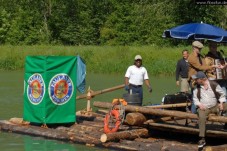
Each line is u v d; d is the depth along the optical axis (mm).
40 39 62719
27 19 63312
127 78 15672
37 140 13516
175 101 13953
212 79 12883
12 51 44562
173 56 39500
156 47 44875
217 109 11727
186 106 13688
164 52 40500
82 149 12453
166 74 35531
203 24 13500
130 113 13289
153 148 11977
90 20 63375
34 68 14680
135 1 60000
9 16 64250
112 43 59250
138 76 15570
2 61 42094
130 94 14219
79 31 63500
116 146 12391
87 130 14031
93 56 41531
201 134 11703
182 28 13617
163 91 25344
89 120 15578
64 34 63688
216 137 12234
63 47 47000
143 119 13289
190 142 13078
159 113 12844
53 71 14508
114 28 60312
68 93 14695
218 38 13062
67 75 14656
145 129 13438
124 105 13562
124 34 58656
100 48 43969
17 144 12992
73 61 14711
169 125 13109
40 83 14547
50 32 63812
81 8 64625
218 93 11648
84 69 15164
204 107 11656
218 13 50969
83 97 16609
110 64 38312
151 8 54094
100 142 12688
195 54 12875
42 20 64750
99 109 17812
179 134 13875
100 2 63812
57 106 14578
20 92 24641
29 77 14828
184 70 16188
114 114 13312
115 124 13508
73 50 44062
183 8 52188
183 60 16219
